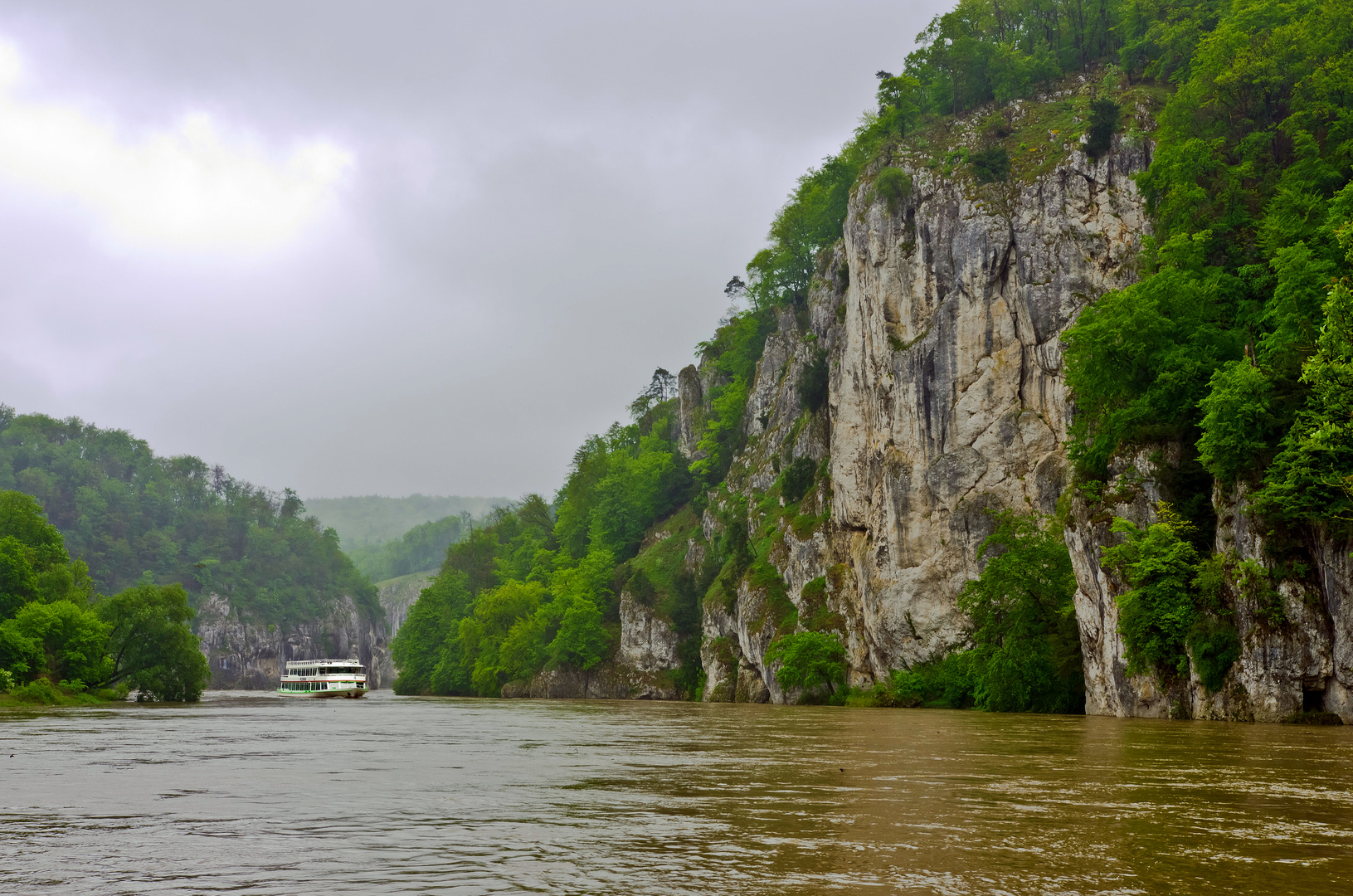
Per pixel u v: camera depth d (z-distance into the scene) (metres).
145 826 20.08
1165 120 82.19
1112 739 41.34
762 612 121.81
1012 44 121.88
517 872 15.51
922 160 105.56
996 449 92.25
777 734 49.56
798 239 159.12
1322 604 50.81
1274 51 77.56
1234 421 53.78
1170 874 15.15
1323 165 67.25
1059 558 77.31
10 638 98.12
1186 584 56.91
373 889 14.38
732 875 15.19
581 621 153.75
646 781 27.98
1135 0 110.50
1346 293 49.34
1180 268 68.94
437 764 33.81
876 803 22.73
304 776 29.94
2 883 14.97
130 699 115.75
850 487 109.56
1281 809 21.47
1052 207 92.88
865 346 107.12
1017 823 19.77
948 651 92.19
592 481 193.62
